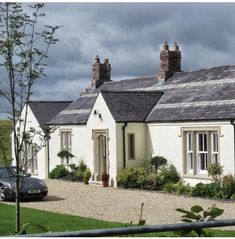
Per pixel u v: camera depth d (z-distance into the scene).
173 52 30.62
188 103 25.42
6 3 10.70
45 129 12.68
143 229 3.98
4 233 12.67
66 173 30.27
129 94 27.73
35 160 34.44
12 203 20.88
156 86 30.45
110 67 37.69
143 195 22.06
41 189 21.31
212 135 23.02
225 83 25.22
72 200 21.05
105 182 25.95
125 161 26.16
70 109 32.78
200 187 21.50
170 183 23.64
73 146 30.42
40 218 15.16
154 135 26.14
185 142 24.30
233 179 21.48
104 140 27.83
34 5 11.05
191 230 4.38
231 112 22.00
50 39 11.09
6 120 12.50
